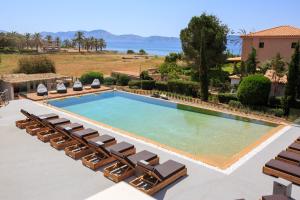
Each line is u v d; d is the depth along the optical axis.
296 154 11.38
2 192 9.12
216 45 36.00
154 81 31.38
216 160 13.27
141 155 10.98
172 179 9.82
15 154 12.16
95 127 16.61
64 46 157.38
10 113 19.44
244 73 30.39
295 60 19.58
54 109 21.02
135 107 24.58
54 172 10.53
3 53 92.75
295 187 9.59
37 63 36.16
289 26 37.22
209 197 8.98
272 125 18.69
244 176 10.46
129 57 89.88
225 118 21.09
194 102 24.67
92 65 63.44
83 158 11.23
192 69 37.94
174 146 15.29
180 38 38.31
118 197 4.86
